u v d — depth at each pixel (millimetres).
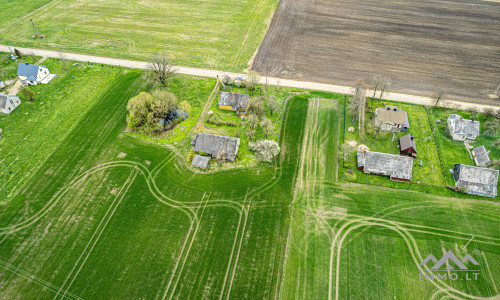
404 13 117312
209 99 84438
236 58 98625
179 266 51844
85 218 58562
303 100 83000
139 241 55125
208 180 64562
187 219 58031
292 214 58438
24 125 77375
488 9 117875
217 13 121750
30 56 100375
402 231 55312
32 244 54938
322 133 74125
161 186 63719
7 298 48500
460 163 66438
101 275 51000
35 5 128750
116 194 62406
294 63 95625
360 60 95812
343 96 83750
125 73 93312
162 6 127312
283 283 49500
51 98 85188
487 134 72500
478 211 57812
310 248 53500
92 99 84750
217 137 68562
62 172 66750
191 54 100688
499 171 60438
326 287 48906
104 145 72500
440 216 57250
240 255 52906
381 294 47938
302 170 66125
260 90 86062
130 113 72438
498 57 94875
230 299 47906
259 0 129000
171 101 76312
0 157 69750
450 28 108312
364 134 73562
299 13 119375
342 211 58656
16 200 61625
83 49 103438
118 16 120750
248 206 59875
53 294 48938
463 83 86438
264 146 66312
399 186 62469
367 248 53250
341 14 118062
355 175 64750
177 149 71188
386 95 83562
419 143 70938
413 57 96125
